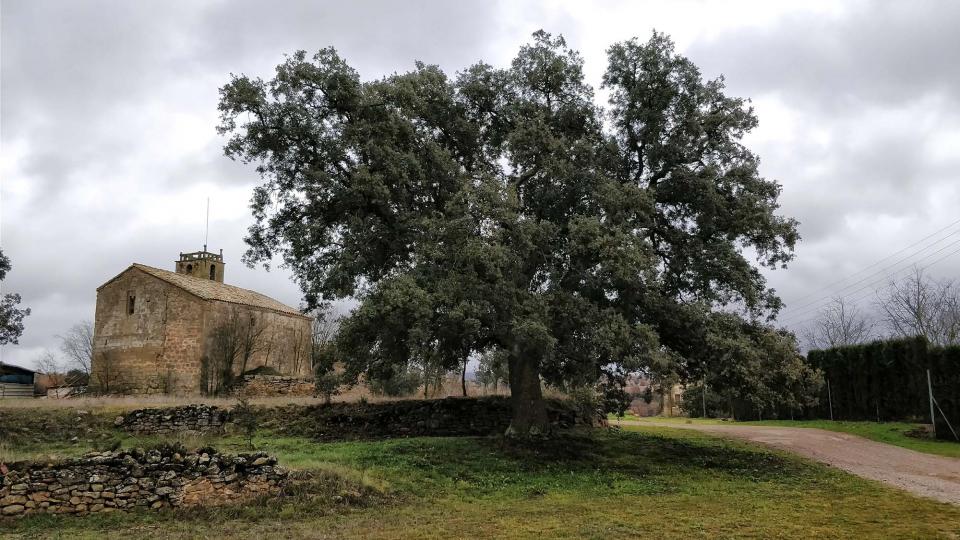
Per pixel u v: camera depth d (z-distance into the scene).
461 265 16.84
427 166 19.27
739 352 17.02
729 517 11.52
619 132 21.08
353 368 18.09
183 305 35.84
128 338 36.78
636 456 19.06
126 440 20.22
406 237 18.89
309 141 18.47
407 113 18.83
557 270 18.64
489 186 16.83
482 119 21.59
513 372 20.12
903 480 16.16
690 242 20.03
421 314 15.66
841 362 34.44
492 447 18.28
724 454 20.00
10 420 21.23
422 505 12.48
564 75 20.22
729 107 20.00
